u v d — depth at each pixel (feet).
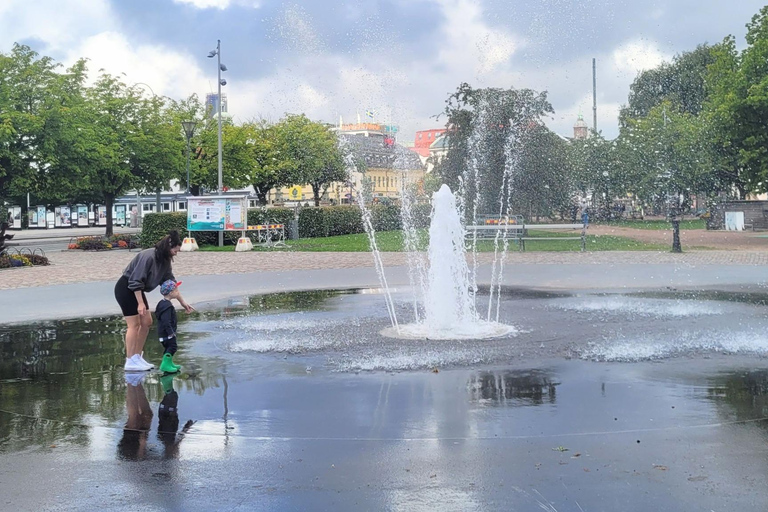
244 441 19.79
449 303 38.55
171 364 28.96
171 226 117.60
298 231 138.62
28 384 27.09
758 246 96.17
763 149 103.55
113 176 142.51
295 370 28.53
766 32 104.22
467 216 115.65
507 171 117.91
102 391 25.85
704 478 16.48
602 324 37.60
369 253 98.17
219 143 117.39
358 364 29.25
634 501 15.33
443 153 123.65
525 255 87.97
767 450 18.24
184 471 17.61
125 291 29.22
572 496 15.62
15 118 119.75
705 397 23.34
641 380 25.68
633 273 65.10
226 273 72.49
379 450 18.79
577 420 21.02
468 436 19.75
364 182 209.97
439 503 15.42
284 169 199.00
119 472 17.62
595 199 193.98
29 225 244.83
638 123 184.03
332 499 15.74
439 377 26.66
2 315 45.73
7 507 15.67
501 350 31.37
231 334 37.45
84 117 133.08
